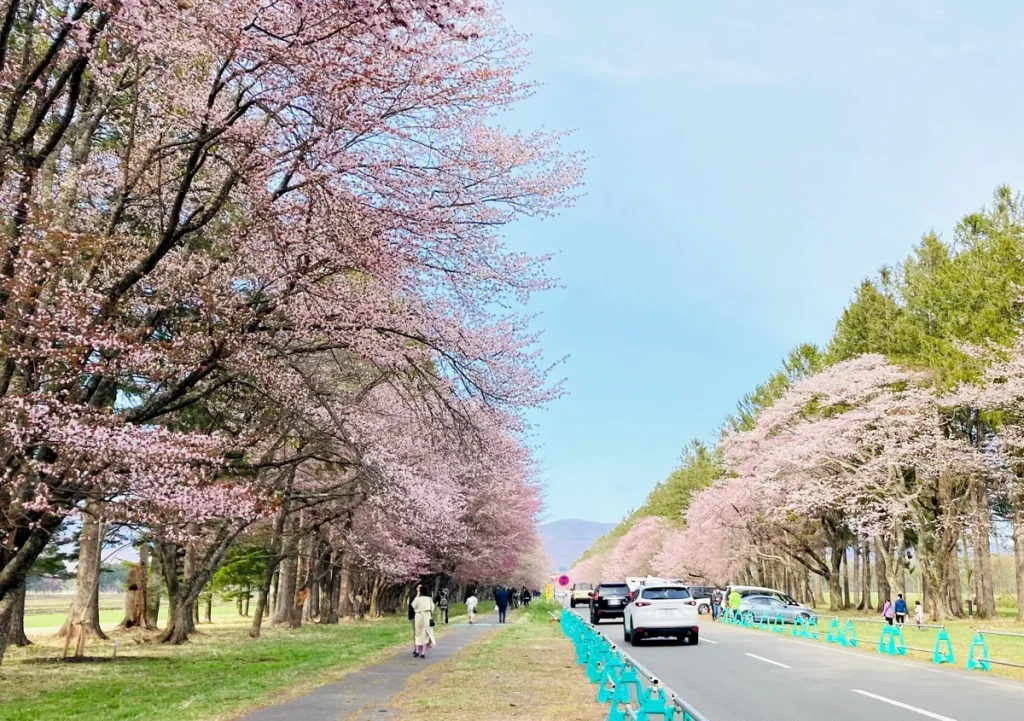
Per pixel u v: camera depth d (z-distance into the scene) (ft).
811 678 48.11
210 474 48.57
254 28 37.81
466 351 54.13
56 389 43.62
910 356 129.49
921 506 124.88
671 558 240.12
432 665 55.36
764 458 141.69
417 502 80.69
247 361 50.52
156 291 52.11
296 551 106.01
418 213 44.98
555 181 49.24
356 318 50.65
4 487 36.01
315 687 43.06
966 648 71.92
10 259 37.65
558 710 34.22
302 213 45.09
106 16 36.40
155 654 71.56
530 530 202.69
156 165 50.55
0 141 39.93
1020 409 95.40
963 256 118.42
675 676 49.16
